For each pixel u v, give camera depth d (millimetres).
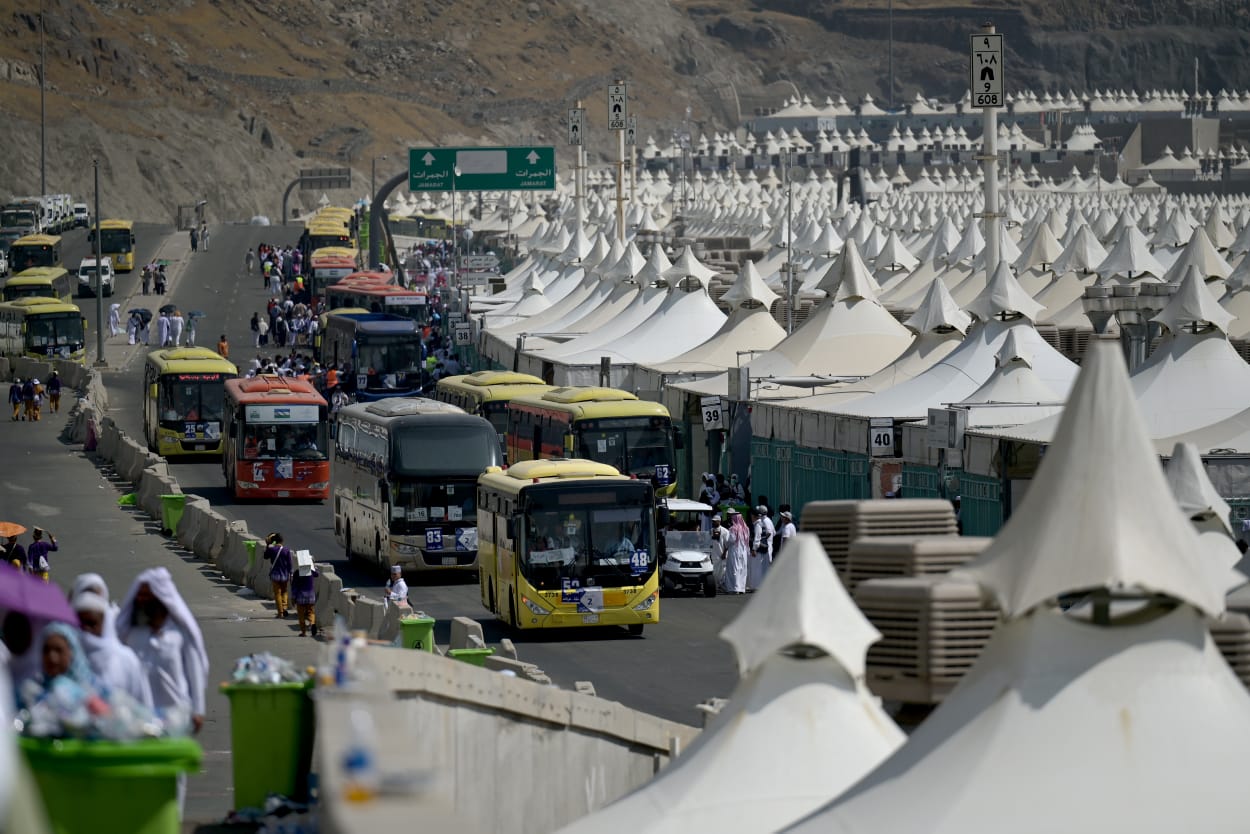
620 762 73125
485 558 136625
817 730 54469
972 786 47375
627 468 166125
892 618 58812
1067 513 48562
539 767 68750
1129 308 184500
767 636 54844
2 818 25109
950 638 58375
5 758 25469
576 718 70500
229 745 89812
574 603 126250
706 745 55312
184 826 52625
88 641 48500
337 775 30656
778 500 165750
